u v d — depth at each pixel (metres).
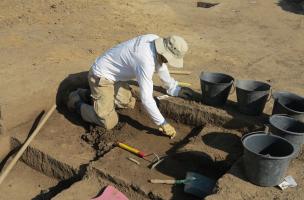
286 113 2.89
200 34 5.22
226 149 2.93
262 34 5.32
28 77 3.56
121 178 2.71
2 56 3.96
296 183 2.55
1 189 2.93
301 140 2.65
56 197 2.59
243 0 6.96
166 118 3.41
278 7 6.57
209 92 3.21
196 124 3.29
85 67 3.88
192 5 6.66
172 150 3.07
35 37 4.56
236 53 4.59
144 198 2.64
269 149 2.59
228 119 3.13
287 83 3.85
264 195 2.45
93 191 2.68
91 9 5.72
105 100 3.12
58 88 3.51
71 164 2.91
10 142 3.20
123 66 2.97
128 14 5.73
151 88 2.83
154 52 2.78
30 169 3.10
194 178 2.70
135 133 3.26
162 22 5.61
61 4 5.76
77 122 3.40
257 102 3.06
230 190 2.47
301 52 4.73
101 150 3.04
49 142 3.12
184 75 3.90
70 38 4.63
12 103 3.18
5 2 5.61
